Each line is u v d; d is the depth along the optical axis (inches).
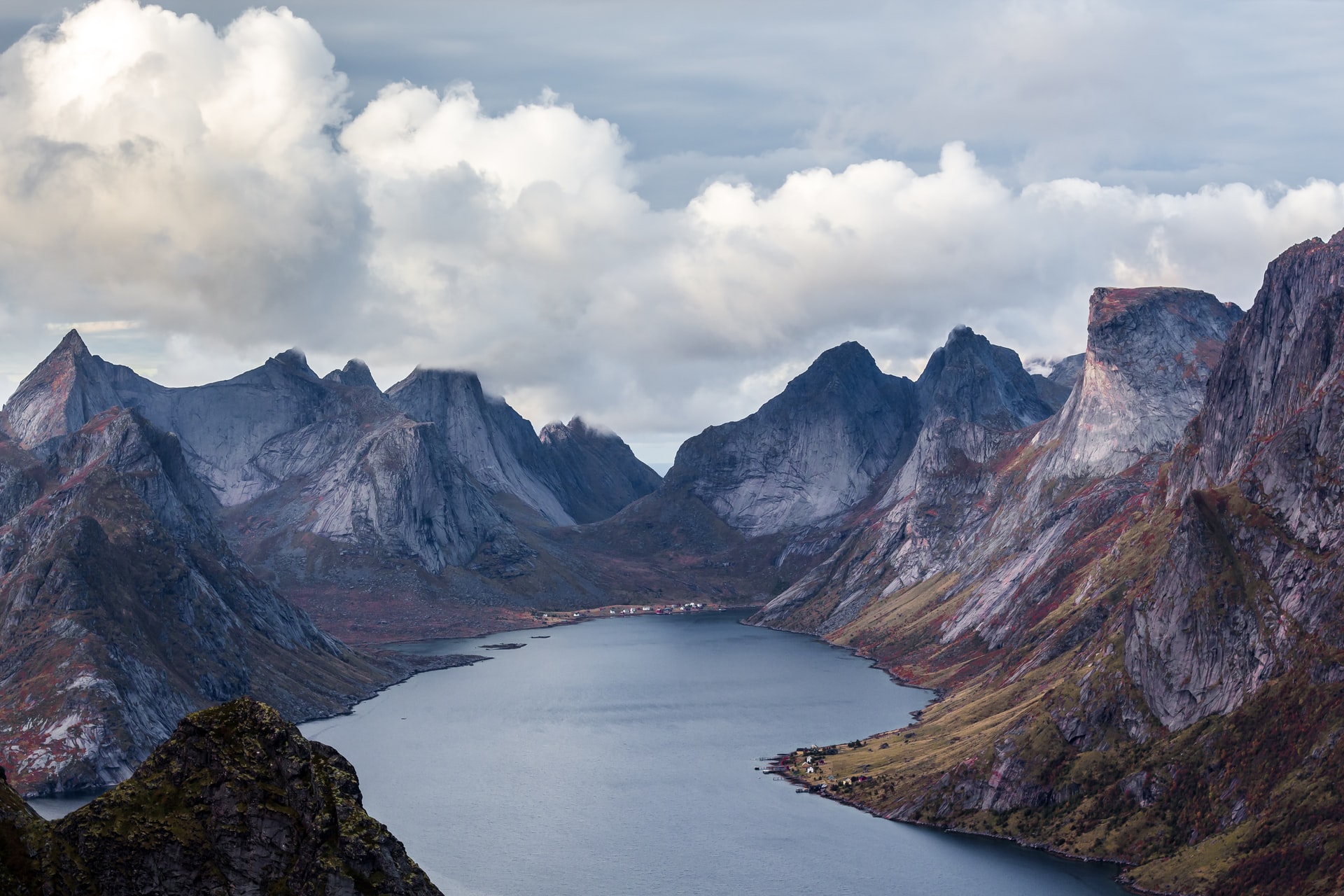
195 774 3376.0
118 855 3230.8
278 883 3255.4
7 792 3257.9
